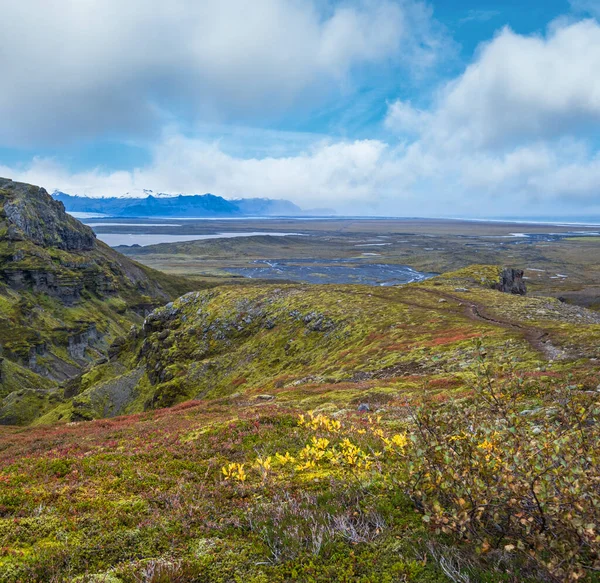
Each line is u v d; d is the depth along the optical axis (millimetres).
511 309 72250
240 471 9664
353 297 96875
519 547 5770
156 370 106812
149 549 7793
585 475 5922
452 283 116188
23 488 11969
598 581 5770
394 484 8477
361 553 7062
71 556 7613
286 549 7305
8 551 7945
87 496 10922
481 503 6352
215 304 119375
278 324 96438
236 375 85188
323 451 10617
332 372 56188
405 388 30250
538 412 10695
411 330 64375
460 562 6438
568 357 32625
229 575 6855
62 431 28359
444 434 7574
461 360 39781
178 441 16297
